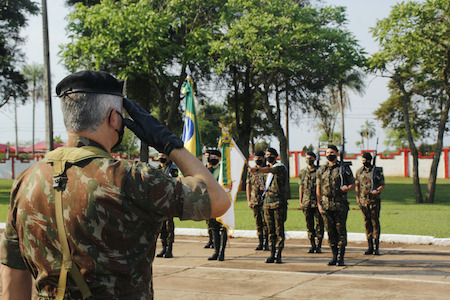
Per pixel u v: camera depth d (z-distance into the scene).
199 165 1.89
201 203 1.77
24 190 1.79
